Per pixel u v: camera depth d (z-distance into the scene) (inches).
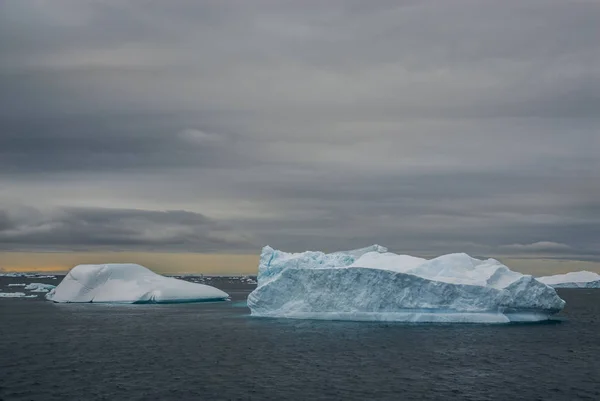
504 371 1710.1
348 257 2982.3
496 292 2534.5
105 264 4419.3
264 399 1400.1
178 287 4311.0
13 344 2257.6
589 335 2460.6
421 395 1437.0
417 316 2554.1
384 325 2598.4
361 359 1878.7
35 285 7062.0
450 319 2536.9
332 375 1652.3
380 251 3058.6
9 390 1489.9
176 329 2682.1
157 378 1622.8
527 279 2576.3
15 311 3656.5
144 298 4136.3
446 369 1729.8
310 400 1389.0
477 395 1439.5
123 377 1636.3
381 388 1503.4
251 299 2930.6
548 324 2738.7
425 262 2655.0
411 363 1813.5
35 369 1750.7
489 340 2242.9
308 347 2101.4
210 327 2726.4
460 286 2532.0
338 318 2672.2
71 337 2449.6
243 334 2455.7
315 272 2738.7
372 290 2603.3
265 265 3093.0
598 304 4992.6
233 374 1670.8
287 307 2810.0
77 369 1749.5
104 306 3981.3
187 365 1803.6
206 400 1390.3
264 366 1781.5
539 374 1676.9
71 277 4453.7
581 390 1496.1
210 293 4407.0
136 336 2463.1
